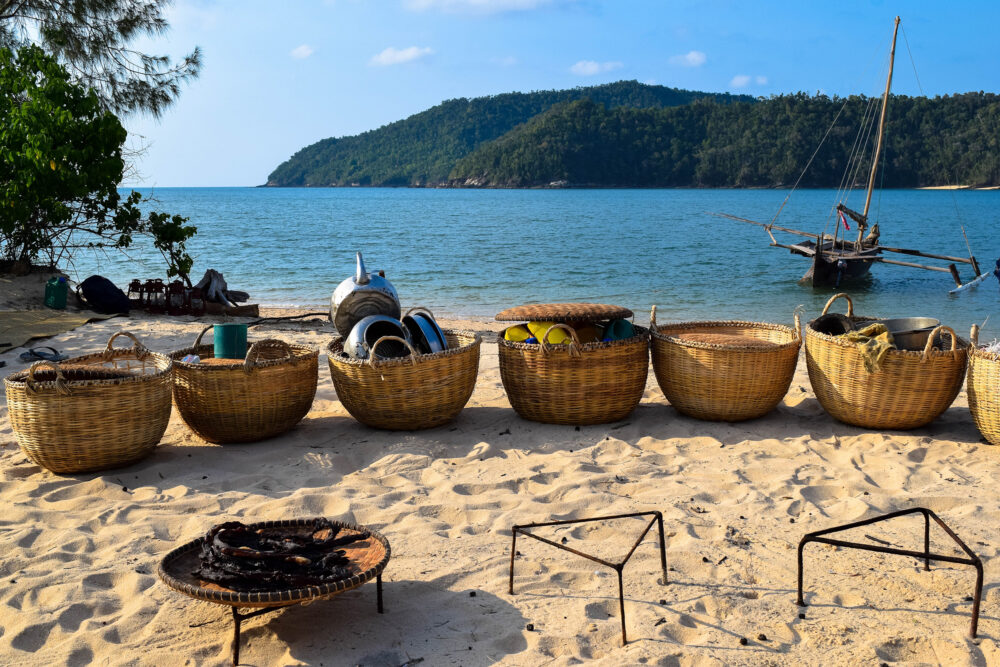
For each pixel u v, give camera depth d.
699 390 6.65
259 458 6.03
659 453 6.13
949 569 4.11
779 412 7.11
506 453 6.13
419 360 6.34
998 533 4.55
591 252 33.12
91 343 10.53
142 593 3.98
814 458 5.89
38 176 13.48
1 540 4.56
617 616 3.75
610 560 4.30
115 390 5.52
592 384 6.56
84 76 17.38
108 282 13.77
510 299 19.44
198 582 3.51
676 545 4.46
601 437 6.47
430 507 5.05
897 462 5.77
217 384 6.11
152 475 5.69
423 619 3.74
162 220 15.38
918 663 3.35
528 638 3.54
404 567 4.25
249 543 3.79
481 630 3.63
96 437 5.52
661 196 150.12
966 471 5.57
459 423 6.92
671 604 3.82
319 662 3.40
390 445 6.31
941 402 6.27
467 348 6.65
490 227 53.09
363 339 6.67
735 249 34.84
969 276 26.03
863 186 177.62
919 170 169.62
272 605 3.38
